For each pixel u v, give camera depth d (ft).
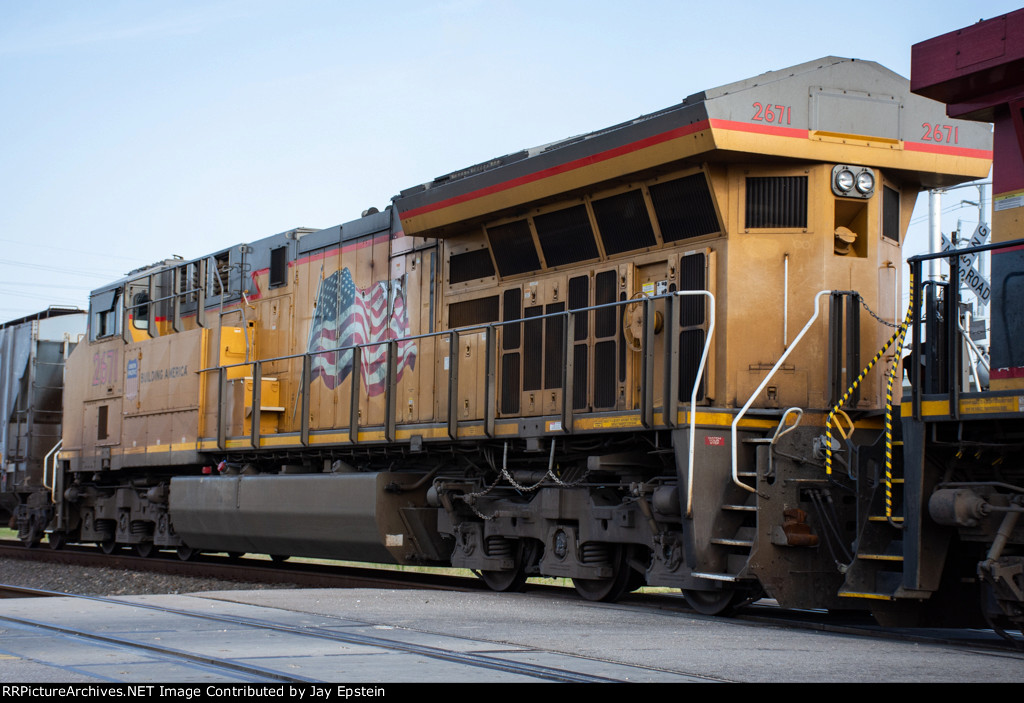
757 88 30.83
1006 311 25.45
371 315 46.47
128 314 61.41
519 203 37.29
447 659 20.95
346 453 46.65
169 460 55.21
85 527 64.69
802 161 31.86
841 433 30.09
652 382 31.99
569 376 34.86
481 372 40.14
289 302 51.75
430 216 41.22
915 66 26.66
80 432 65.16
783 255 32.09
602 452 35.24
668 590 43.55
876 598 27.20
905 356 32.55
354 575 49.90
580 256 36.83
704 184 32.24
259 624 26.23
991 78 25.31
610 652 22.04
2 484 74.38
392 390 42.78
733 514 30.89
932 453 26.13
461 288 41.70
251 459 50.93
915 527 25.77
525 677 18.99
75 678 18.85
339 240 49.08
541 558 37.47
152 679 18.74
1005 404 24.08
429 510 42.14
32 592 39.55
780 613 32.91
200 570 50.88
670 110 31.78
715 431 30.96
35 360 72.84
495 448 39.73
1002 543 24.14
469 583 44.91
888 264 32.94
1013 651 24.02
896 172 32.89
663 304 33.01
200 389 52.90
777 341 31.94
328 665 20.18
